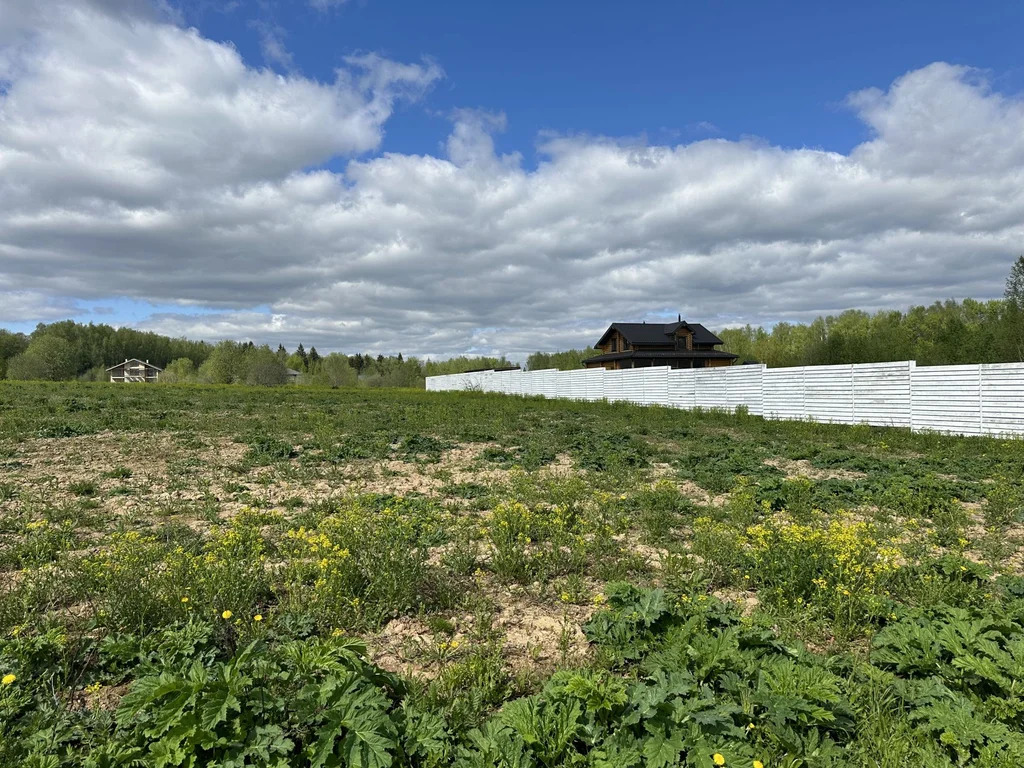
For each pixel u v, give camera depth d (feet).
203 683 8.96
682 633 12.28
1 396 86.12
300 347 441.27
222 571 14.84
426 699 10.58
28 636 12.43
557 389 121.08
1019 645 11.59
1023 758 8.79
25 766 8.29
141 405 76.69
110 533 21.43
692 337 154.81
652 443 48.19
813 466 37.93
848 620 14.30
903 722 9.86
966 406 48.83
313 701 9.04
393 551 16.62
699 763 8.57
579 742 9.56
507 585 17.13
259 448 41.34
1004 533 22.99
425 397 123.34
